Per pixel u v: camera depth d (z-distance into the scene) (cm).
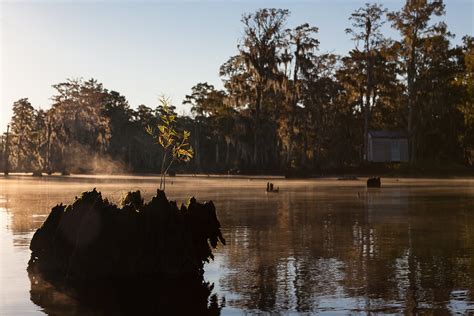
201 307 919
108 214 1233
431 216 2253
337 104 9281
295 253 1390
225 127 9881
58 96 12562
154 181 6338
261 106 7894
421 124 8038
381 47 8162
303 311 874
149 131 1577
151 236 1221
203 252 1296
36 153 13750
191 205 1304
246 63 7712
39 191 4309
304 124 8481
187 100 12119
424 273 1132
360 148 9525
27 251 1470
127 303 962
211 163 11550
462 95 7862
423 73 7869
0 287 1098
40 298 1005
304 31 7912
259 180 6512
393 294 963
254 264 1259
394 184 5300
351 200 3186
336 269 1185
